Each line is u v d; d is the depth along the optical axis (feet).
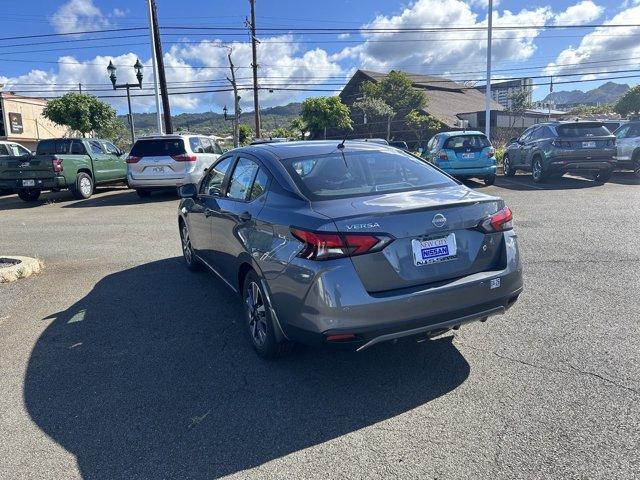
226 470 8.96
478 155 46.50
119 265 23.08
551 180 49.78
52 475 8.97
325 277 10.25
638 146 48.37
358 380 11.89
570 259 20.88
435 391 11.23
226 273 15.71
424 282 10.79
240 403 11.09
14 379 12.50
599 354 12.50
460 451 9.14
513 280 11.73
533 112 156.04
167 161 44.80
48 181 45.52
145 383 12.10
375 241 10.30
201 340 14.48
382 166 13.62
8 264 22.45
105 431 10.23
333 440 9.66
